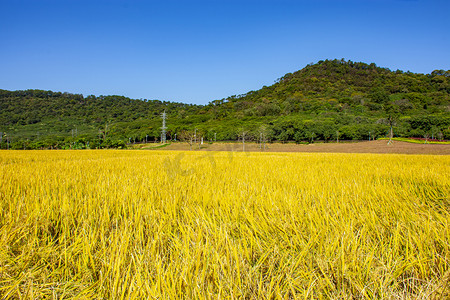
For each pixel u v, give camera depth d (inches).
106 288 58.1
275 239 80.8
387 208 109.3
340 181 170.7
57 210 103.4
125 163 368.8
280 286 59.1
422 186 163.3
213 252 69.1
